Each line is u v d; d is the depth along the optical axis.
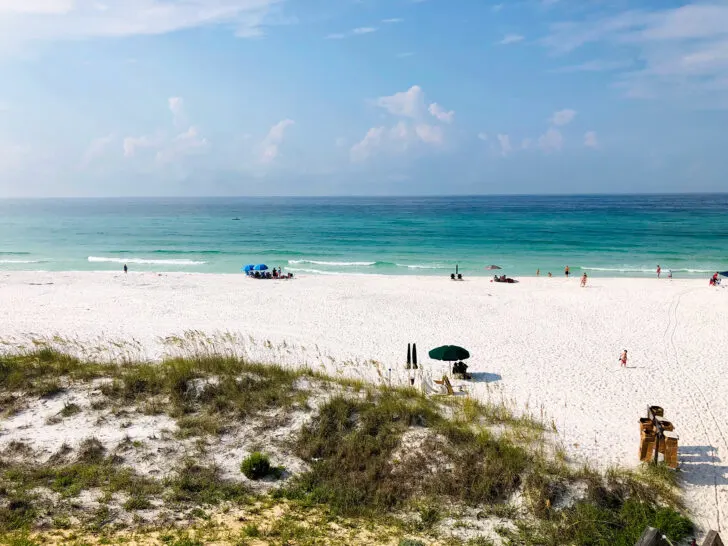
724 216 140.12
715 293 40.28
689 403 18.78
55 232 105.50
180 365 17.38
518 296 39.84
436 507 11.38
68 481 11.41
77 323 30.41
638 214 152.62
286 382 16.61
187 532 9.85
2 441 13.03
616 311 34.53
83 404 15.00
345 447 13.21
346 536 10.13
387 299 38.47
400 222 130.00
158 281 46.66
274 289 42.59
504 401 18.72
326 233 100.62
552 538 10.50
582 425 16.34
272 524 10.36
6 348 22.00
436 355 21.06
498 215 156.38
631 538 10.49
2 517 9.91
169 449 12.96
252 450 13.18
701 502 12.34
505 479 11.99
